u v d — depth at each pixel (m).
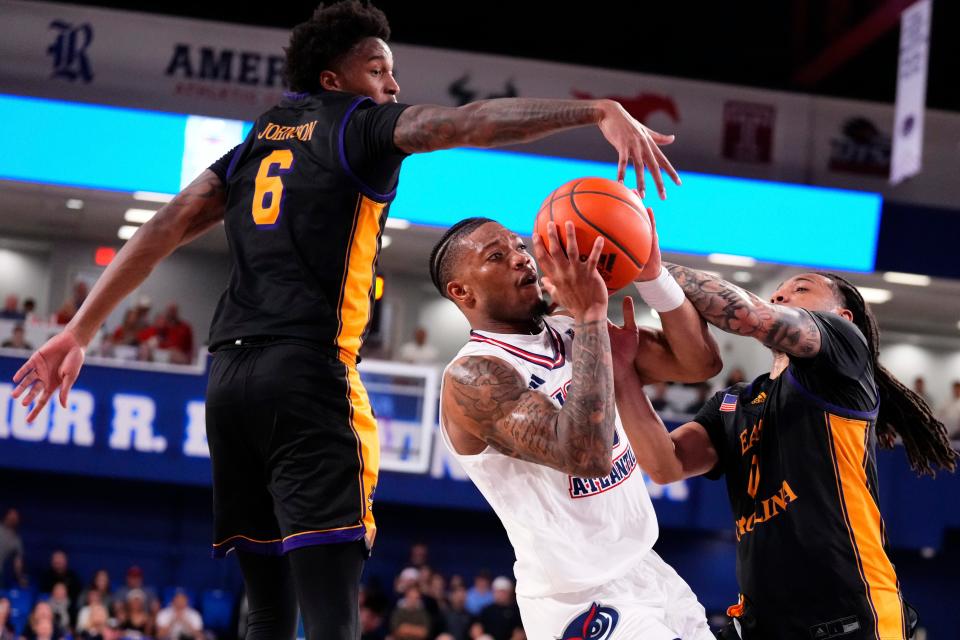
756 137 15.41
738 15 17.53
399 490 14.05
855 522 3.48
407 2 17.08
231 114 14.63
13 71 14.38
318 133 3.08
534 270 3.45
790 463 3.54
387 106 3.03
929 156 15.66
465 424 3.21
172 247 3.37
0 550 14.08
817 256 15.23
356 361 3.15
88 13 14.56
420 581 13.66
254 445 3.08
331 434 3.00
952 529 15.78
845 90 17.83
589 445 2.90
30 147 14.25
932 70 17.48
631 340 3.68
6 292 19.64
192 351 16.53
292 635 3.27
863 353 3.55
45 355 3.21
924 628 15.64
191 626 12.53
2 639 12.15
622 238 3.11
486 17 17.44
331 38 3.28
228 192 3.29
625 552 3.40
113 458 14.08
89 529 15.48
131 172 14.35
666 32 17.72
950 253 15.45
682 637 3.43
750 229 15.16
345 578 2.98
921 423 3.98
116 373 14.22
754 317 3.39
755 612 3.61
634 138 2.75
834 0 16.59
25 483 15.45
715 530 15.14
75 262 19.91
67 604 13.00
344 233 3.04
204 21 14.68
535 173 14.99
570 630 3.36
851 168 15.55
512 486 3.35
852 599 3.44
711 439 3.90
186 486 15.73
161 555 15.55
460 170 14.91
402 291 20.27
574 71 15.03
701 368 3.63
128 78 14.55
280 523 3.04
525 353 3.38
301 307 3.02
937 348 21.59
